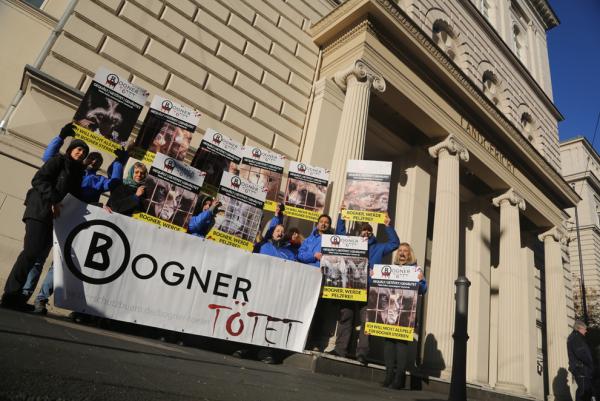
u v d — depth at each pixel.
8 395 1.16
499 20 18.27
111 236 4.08
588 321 24.12
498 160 12.83
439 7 13.49
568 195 15.75
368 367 5.46
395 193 11.94
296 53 9.84
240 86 8.55
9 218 5.58
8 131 5.82
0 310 3.29
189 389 1.79
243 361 4.10
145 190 4.73
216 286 4.60
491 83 15.82
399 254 5.70
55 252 3.77
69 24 6.68
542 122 17.94
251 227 5.42
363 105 8.60
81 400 1.29
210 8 8.58
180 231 4.71
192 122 5.62
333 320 6.16
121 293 4.04
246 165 6.27
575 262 28.16
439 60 10.57
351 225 7.24
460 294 4.04
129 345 2.94
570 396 13.23
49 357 1.78
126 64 7.11
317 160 8.65
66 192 3.89
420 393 5.30
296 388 2.71
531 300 14.95
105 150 4.76
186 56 7.93
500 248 12.90
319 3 10.80
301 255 5.97
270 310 4.90
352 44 9.50
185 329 4.32
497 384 11.63
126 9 7.34
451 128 11.14
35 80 6.07
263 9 9.55
